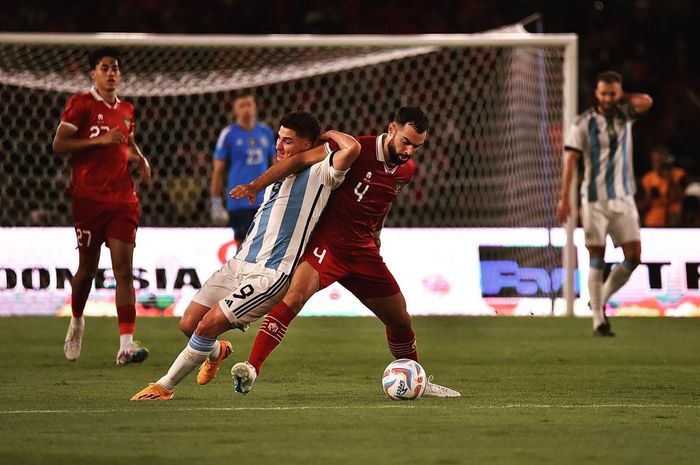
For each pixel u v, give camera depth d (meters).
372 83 65.38
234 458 16.11
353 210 22.14
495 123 57.38
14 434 18.06
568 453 16.67
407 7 80.12
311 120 22.22
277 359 31.33
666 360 31.75
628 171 38.53
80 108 29.27
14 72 49.56
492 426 19.09
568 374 28.36
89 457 16.16
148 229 47.28
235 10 78.75
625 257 38.66
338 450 16.75
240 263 22.53
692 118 74.00
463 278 48.66
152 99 62.97
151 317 44.62
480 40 46.47
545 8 79.50
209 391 24.16
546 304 48.38
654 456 16.50
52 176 57.19
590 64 76.62
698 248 48.97
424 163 63.03
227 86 52.62
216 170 44.22
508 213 53.31
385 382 22.83
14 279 46.34
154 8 77.88
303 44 45.72
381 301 22.86
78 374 27.72
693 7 81.12
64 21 76.38
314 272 21.92
